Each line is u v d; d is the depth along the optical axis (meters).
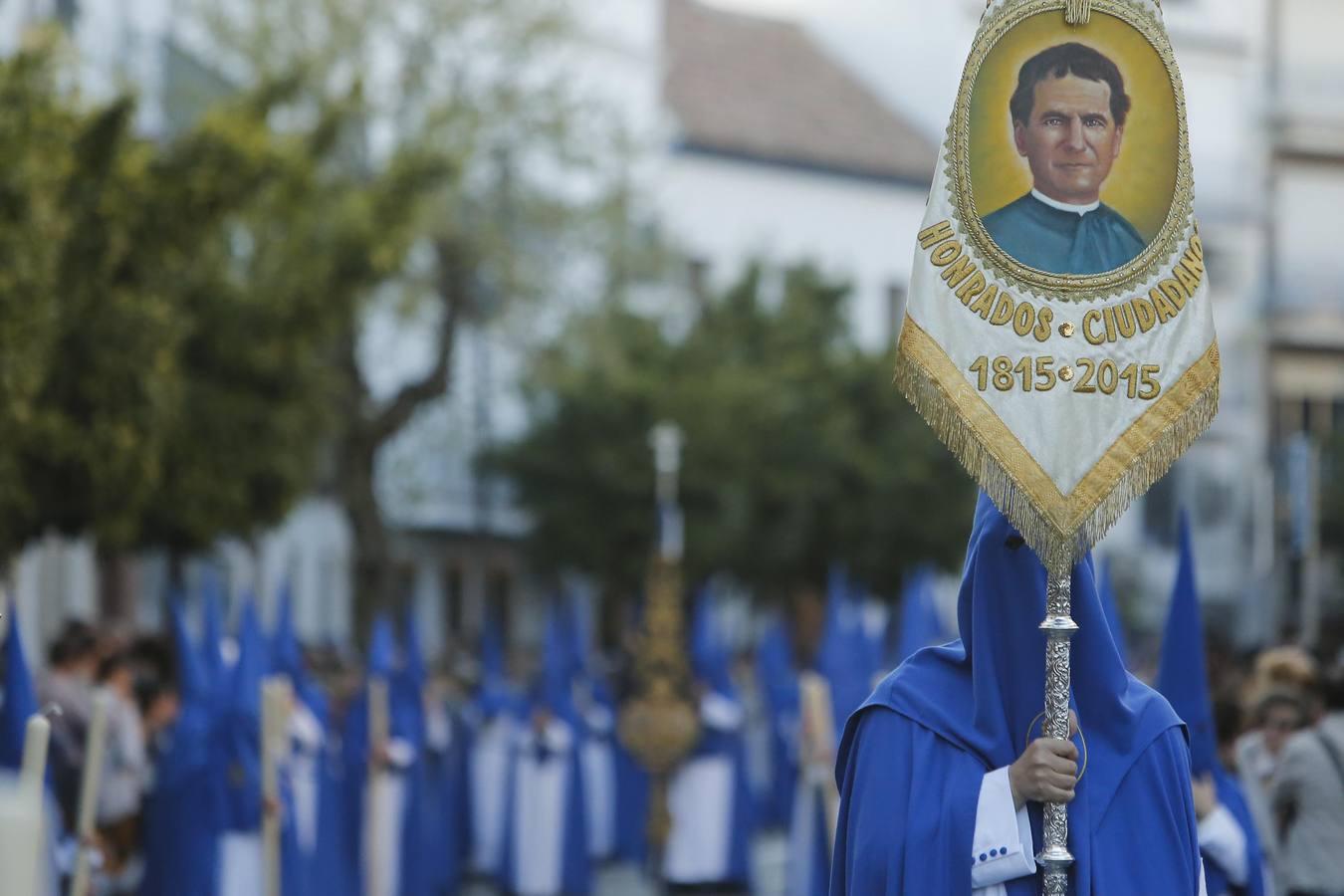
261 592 81.19
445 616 100.88
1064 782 12.52
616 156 75.00
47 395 38.03
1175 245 13.39
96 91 65.06
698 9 127.94
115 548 40.56
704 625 49.09
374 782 38.41
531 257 72.00
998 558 13.22
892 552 89.31
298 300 47.25
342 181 63.97
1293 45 130.00
